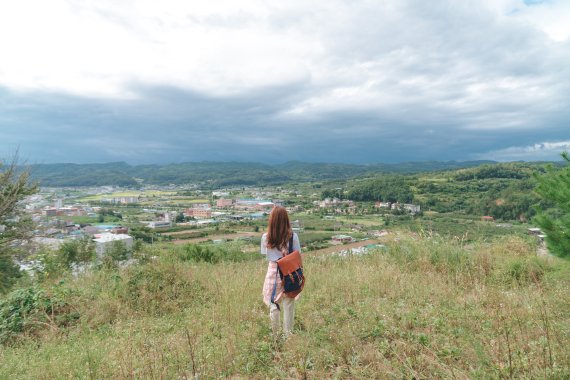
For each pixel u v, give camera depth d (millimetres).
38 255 16578
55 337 5934
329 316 5383
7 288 15930
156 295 7355
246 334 4844
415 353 3828
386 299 6102
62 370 4332
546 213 6277
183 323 5824
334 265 9430
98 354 4621
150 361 4074
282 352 4168
